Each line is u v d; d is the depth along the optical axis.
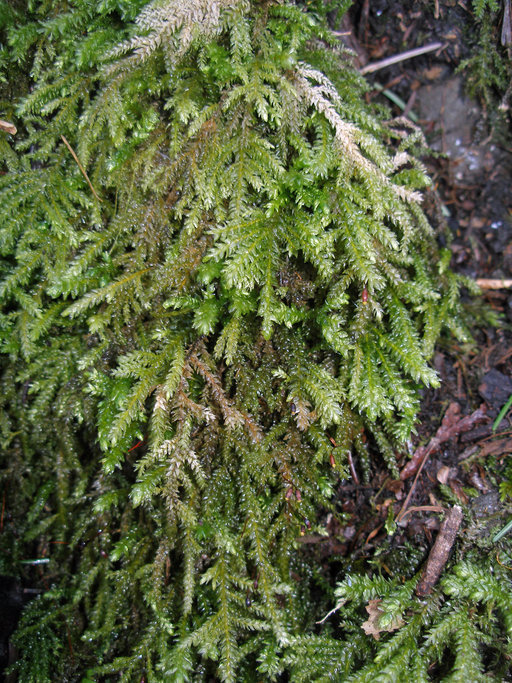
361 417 0.26
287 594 0.26
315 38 0.26
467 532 0.25
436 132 0.30
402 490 0.26
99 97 0.25
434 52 0.29
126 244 0.26
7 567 0.27
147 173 0.25
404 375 0.27
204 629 0.24
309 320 0.26
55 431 0.28
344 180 0.25
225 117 0.25
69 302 0.27
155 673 0.25
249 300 0.25
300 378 0.25
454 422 0.27
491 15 0.28
